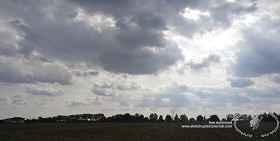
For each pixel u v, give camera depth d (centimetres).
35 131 9281
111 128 12262
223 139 6725
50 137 6303
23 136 5975
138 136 7588
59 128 11700
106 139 6425
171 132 9594
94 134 8200
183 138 7031
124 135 7956
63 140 5606
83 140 5809
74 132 9038
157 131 10212
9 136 5622
